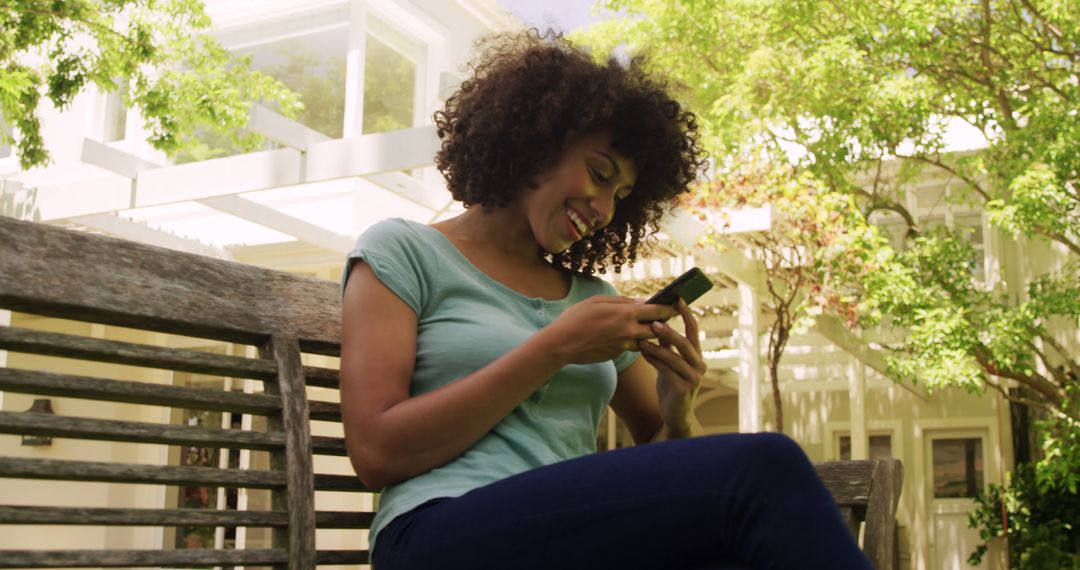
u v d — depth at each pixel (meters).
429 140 4.75
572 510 1.01
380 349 1.22
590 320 1.21
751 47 7.69
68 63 6.17
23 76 5.50
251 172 5.20
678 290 1.30
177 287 1.17
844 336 7.66
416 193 6.35
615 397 1.58
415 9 7.96
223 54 6.62
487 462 1.20
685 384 1.37
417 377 1.27
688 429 1.44
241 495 7.38
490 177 1.41
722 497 0.95
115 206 5.60
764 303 7.22
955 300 7.04
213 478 1.12
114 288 1.10
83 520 1.00
